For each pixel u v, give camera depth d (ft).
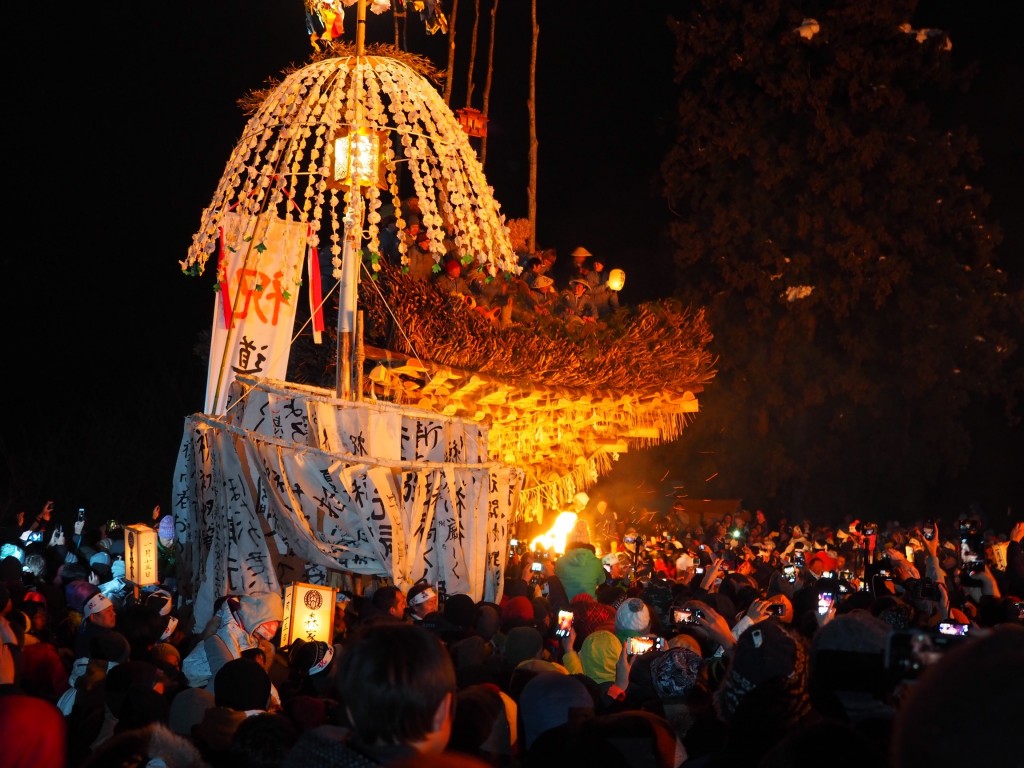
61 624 28.60
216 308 34.12
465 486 34.12
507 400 42.78
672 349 46.78
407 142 33.17
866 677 10.80
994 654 5.56
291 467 31.24
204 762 13.20
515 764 16.30
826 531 75.82
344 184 33.76
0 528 46.85
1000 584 39.91
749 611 21.54
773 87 98.32
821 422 100.01
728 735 12.05
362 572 31.50
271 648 24.39
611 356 44.16
